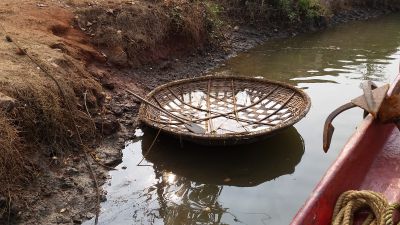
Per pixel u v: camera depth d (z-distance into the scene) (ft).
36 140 13.12
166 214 11.83
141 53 21.42
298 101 16.07
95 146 14.58
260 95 17.62
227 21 29.84
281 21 31.50
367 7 39.52
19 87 13.41
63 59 16.31
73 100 14.74
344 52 26.81
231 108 17.04
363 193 7.66
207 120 16.07
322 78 21.91
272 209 11.91
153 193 12.73
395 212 7.94
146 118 14.83
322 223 7.77
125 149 14.88
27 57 15.55
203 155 14.49
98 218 11.58
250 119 16.11
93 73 18.13
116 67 20.08
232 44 27.32
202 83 18.35
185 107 17.12
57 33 19.25
